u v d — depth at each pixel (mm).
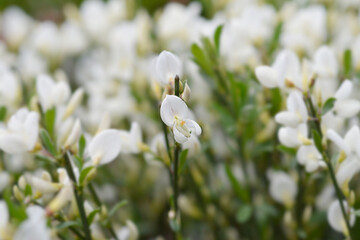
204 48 378
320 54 358
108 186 421
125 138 349
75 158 325
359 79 376
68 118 371
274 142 382
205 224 411
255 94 382
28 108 371
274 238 397
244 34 406
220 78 377
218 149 416
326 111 330
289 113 331
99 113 426
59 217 320
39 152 323
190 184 402
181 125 305
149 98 424
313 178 370
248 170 408
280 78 341
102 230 396
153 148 357
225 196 407
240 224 408
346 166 331
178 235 341
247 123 377
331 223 340
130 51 429
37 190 322
